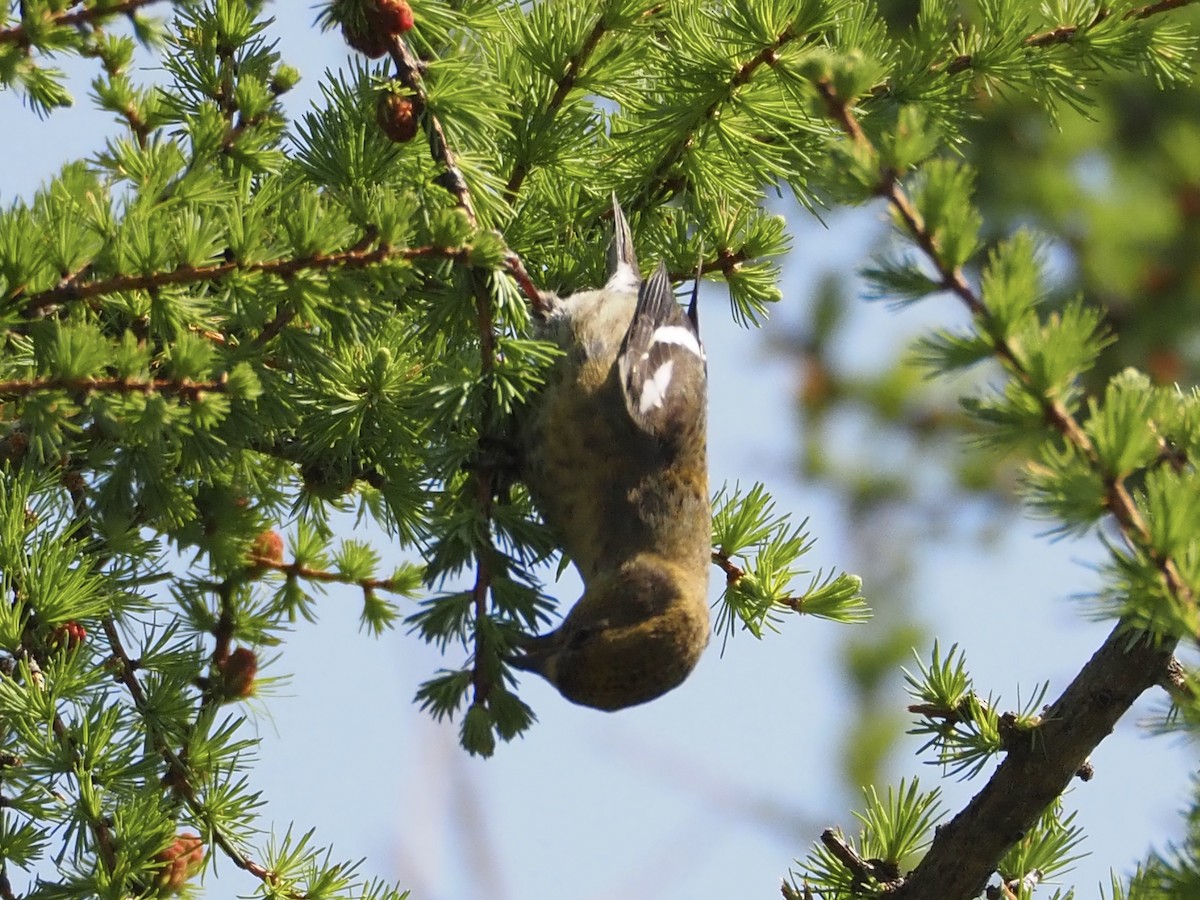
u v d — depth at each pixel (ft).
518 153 28.78
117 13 22.74
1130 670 23.08
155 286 21.86
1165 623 16.65
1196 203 64.85
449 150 25.64
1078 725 23.53
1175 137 66.13
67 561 23.48
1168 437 18.88
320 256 22.57
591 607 30.07
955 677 24.58
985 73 30.17
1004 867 25.34
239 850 24.58
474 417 26.94
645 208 31.53
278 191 24.68
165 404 21.34
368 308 23.38
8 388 20.98
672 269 31.45
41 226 22.25
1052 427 16.93
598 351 30.53
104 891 21.93
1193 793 17.39
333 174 26.86
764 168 29.63
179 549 27.07
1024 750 23.94
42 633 23.65
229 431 24.72
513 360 26.12
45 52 22.89
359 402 26.45
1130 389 17.88
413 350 27.94
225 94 28.07
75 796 22.62
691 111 28.32
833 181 17.67
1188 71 30.68
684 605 29.84
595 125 29.48
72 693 22.77
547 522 31.30
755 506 29.89
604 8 27.68
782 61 27.17
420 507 28.17
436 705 25.23
